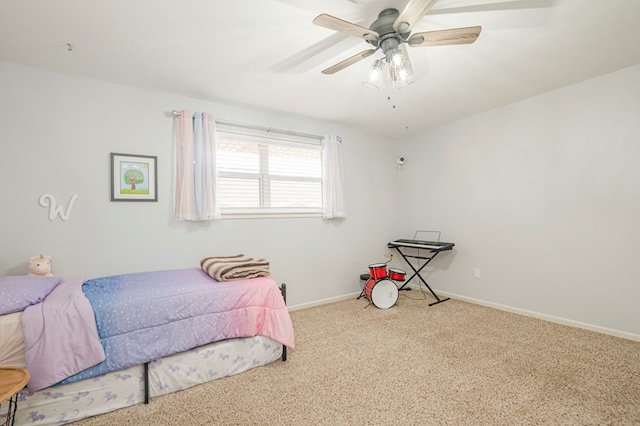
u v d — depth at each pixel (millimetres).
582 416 1528
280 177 3352
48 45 1914
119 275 2326
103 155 2432
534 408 1599
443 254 3820
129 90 2541
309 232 3521
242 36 1842
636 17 1698
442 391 1767
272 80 2469
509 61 2223
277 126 3299
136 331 1672
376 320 2984
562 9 1631
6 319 1430
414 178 4203
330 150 3578
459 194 3625
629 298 2385
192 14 1621
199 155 2744
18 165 2158
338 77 2422
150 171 2609
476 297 3467
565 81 2592
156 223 2637
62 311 1514
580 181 2633
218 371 1930
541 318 2906
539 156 2895
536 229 2932
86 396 1564
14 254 2145
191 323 1828
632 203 2363
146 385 1699
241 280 2158
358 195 3967
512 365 2049
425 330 2705
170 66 2213
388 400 1692
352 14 1650
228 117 3004
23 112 2176
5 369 1262
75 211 2332
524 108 2990
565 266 2736
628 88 2359
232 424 1519
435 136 3896
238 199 3094
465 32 1479
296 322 2953
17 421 1420
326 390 1799
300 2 1541
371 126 3846
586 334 2518
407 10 1350
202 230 2850
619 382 1813
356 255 3936
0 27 1708
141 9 1572
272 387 1837
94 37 1829
